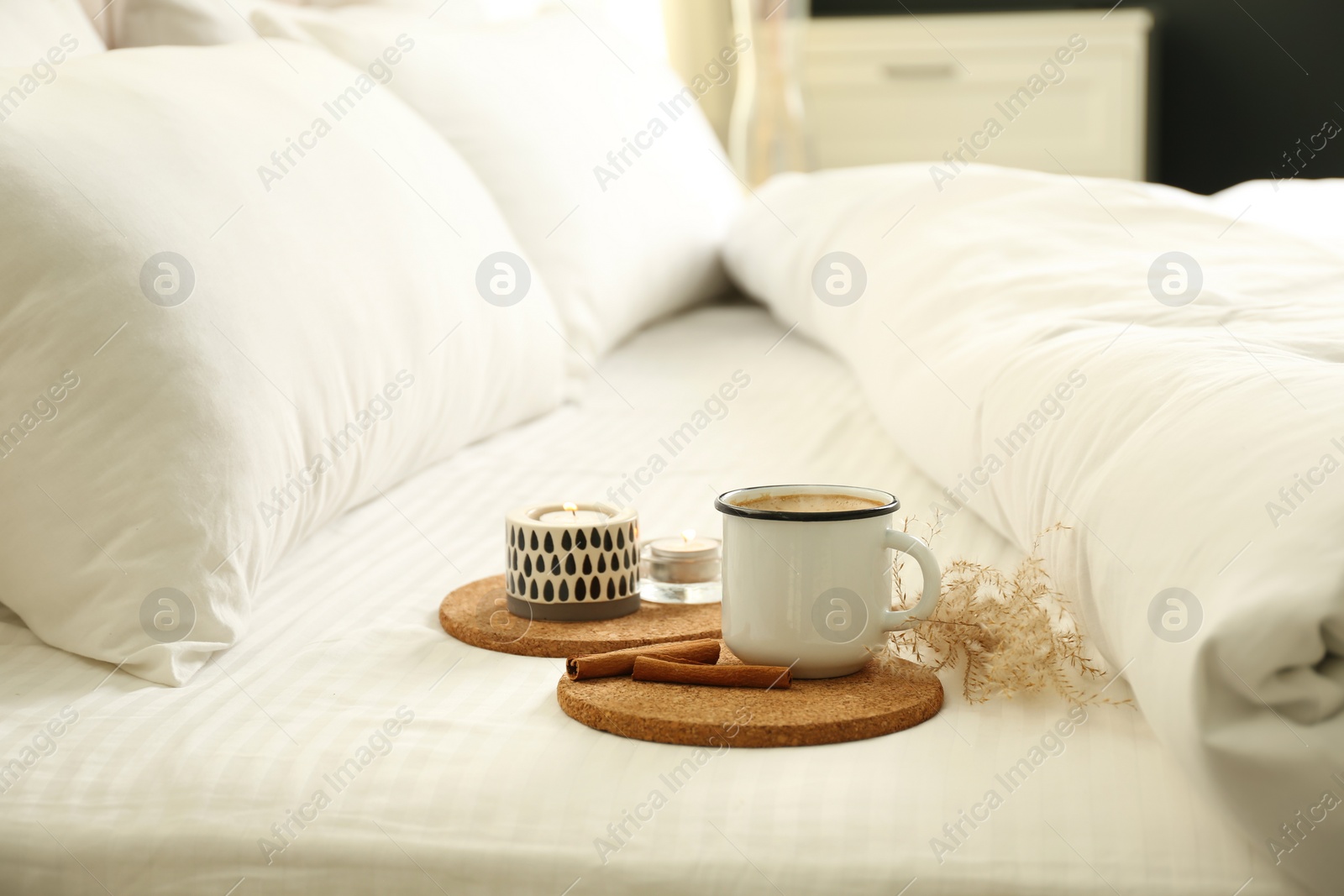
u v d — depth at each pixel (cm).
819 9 344
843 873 52
